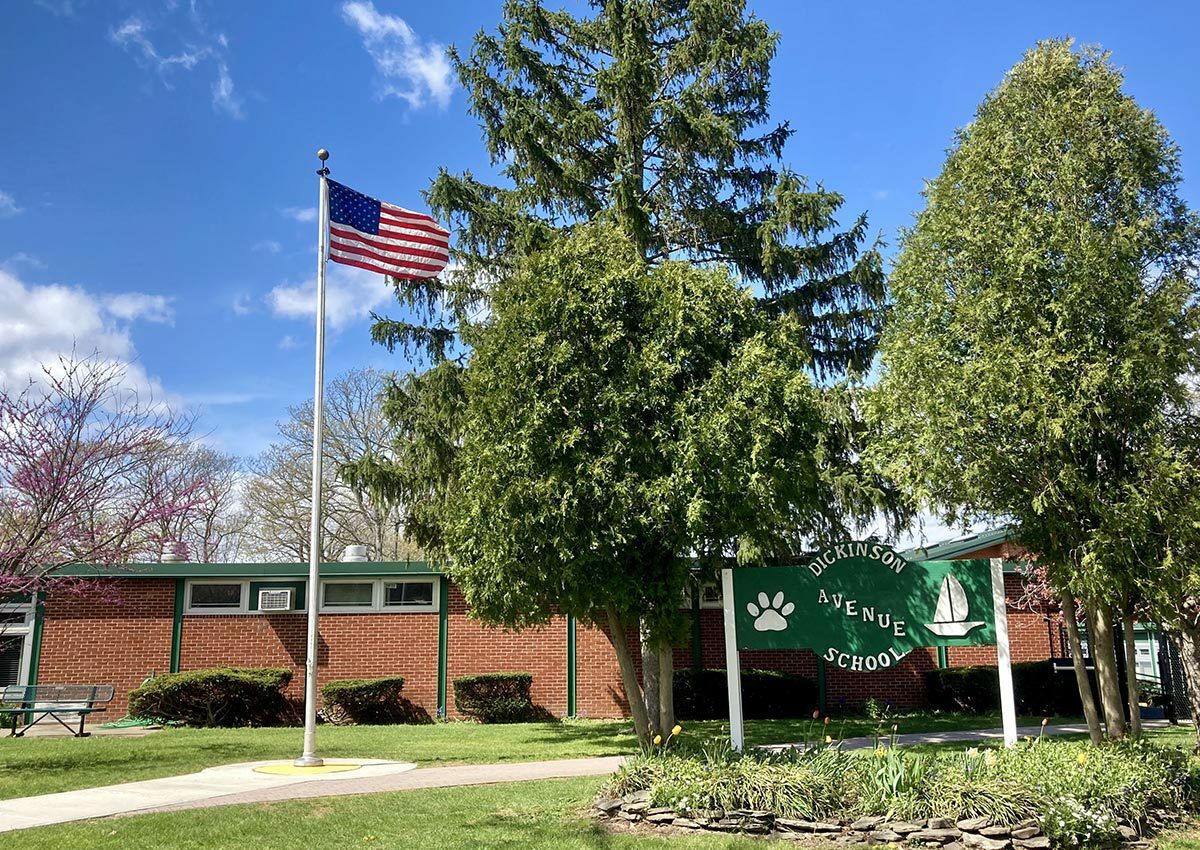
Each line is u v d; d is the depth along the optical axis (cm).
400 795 934
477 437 1005
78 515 1301
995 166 941
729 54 1667
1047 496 857
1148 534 827
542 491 931
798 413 988
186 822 805
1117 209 917
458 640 1933
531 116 1616
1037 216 891
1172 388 848
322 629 1936
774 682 1855
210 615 1930
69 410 1310
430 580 1958
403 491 1664
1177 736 1376
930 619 911
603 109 1739
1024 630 1933
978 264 934
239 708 1805
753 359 986
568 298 1012
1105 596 841
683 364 1007
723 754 874
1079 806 720
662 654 1043
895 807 736
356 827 784
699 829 757
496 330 1038
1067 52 977
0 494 1295
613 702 1894
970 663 1941
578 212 1700
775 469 960
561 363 974
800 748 929
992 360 862
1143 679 1906
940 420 881
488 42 1678
